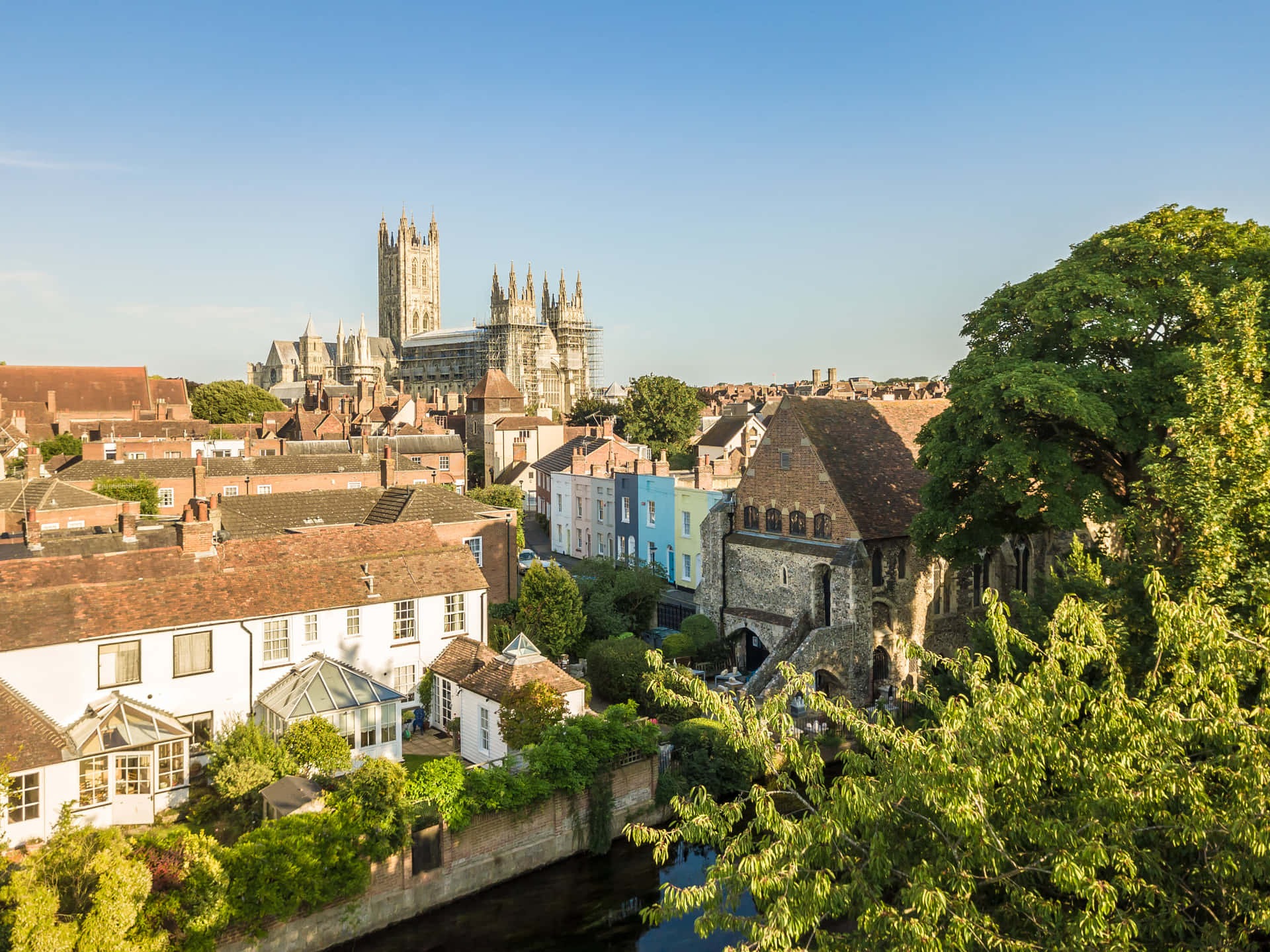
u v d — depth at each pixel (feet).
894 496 154.10
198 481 226.99
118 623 108.06
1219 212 121.60
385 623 130.41
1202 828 43.11
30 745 91.66
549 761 103.50
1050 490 113.09
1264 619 55.83
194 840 79.92
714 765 119.55
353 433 404.36
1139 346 117.50
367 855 89.25
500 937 91.35
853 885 46.78
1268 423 72.84
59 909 67.77
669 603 184.96
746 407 508.94
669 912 47.67
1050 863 47.03
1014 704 48.83
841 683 140.46
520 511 267.80
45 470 263.29
